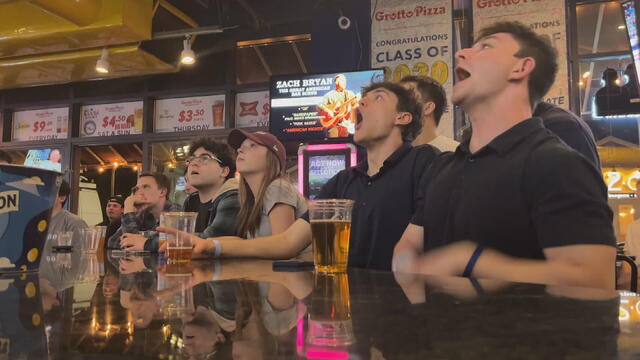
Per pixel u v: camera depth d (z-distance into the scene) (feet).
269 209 6.26
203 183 8.56
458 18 17.71
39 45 17.65
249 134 6.57
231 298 1.36
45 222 2.54
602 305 1.18
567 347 0.72
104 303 1.23
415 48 17.13
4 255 2.38
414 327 0.89
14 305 1.20
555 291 1.50
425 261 3.73
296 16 20.02
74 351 0.69
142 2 16.96
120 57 18.57
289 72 21.04
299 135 17.79
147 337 0.80
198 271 2.58
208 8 19.63
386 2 17.61
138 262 3.61
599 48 18.20
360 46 17.81
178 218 3.85
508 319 0.97
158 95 21.98
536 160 3.20
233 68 21.29
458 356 0.67
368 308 1.14
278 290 1.58
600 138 18.17
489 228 3.38
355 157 17.81
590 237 2.74
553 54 3.90
